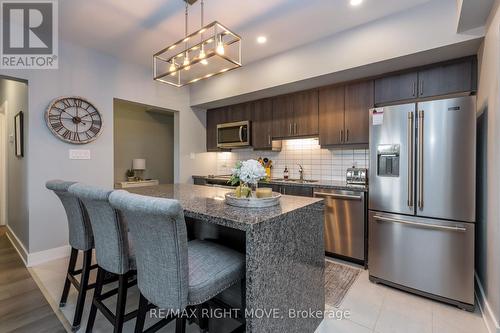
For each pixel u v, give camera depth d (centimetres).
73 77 303
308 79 301
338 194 291
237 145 419
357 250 279
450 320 186
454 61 242
